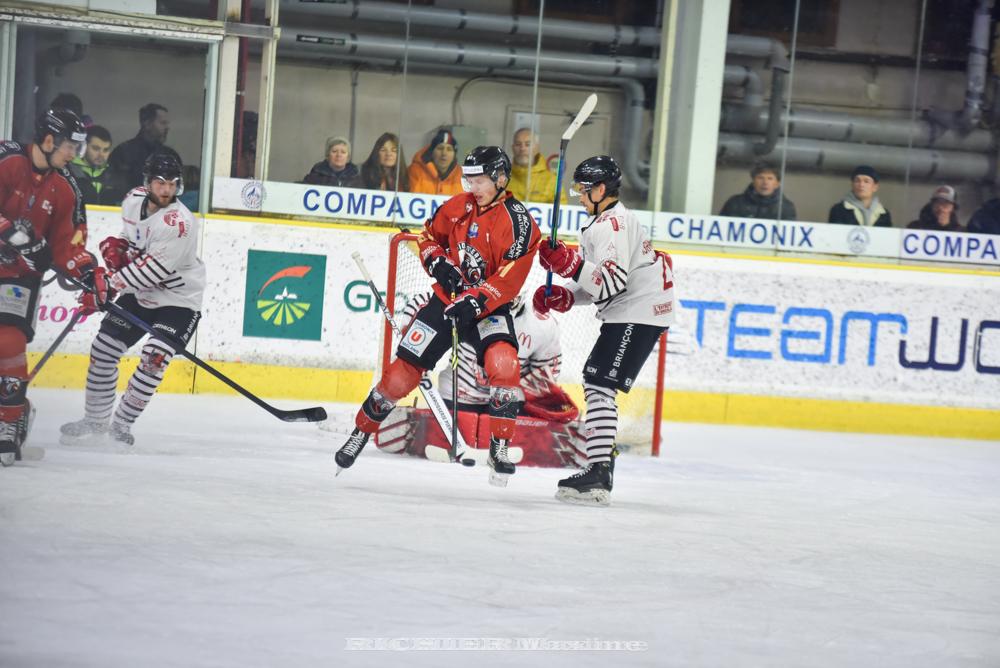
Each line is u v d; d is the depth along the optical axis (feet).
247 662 15.72
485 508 30.71
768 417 69.26
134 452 37.52
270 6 66.64
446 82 70.64
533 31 71.92
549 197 72.79
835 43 74.08
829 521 34.24
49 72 64.80
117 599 18.31
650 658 17.38
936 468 54.13
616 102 73.41
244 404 58.95
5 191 35.73
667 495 37.78
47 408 49.70
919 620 21.22
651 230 71.77
